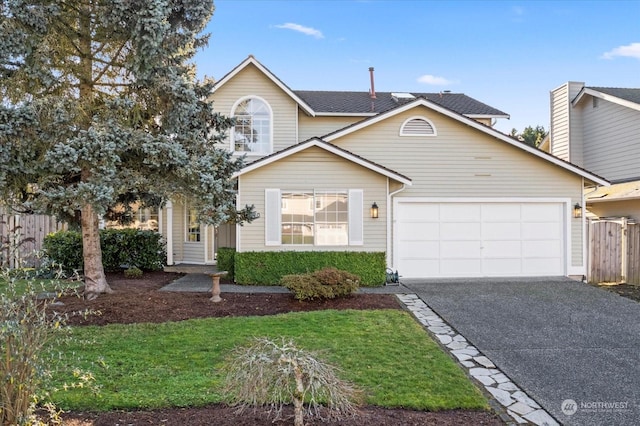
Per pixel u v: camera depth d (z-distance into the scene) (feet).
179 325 24.93
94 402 14.83
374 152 44.42
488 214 44.24
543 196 44.34
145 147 26.61
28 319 12.80
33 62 25.98
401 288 37.93
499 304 31.83
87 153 24.73
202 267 50.85
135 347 20.97
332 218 40.98
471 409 15.42
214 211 28.63
